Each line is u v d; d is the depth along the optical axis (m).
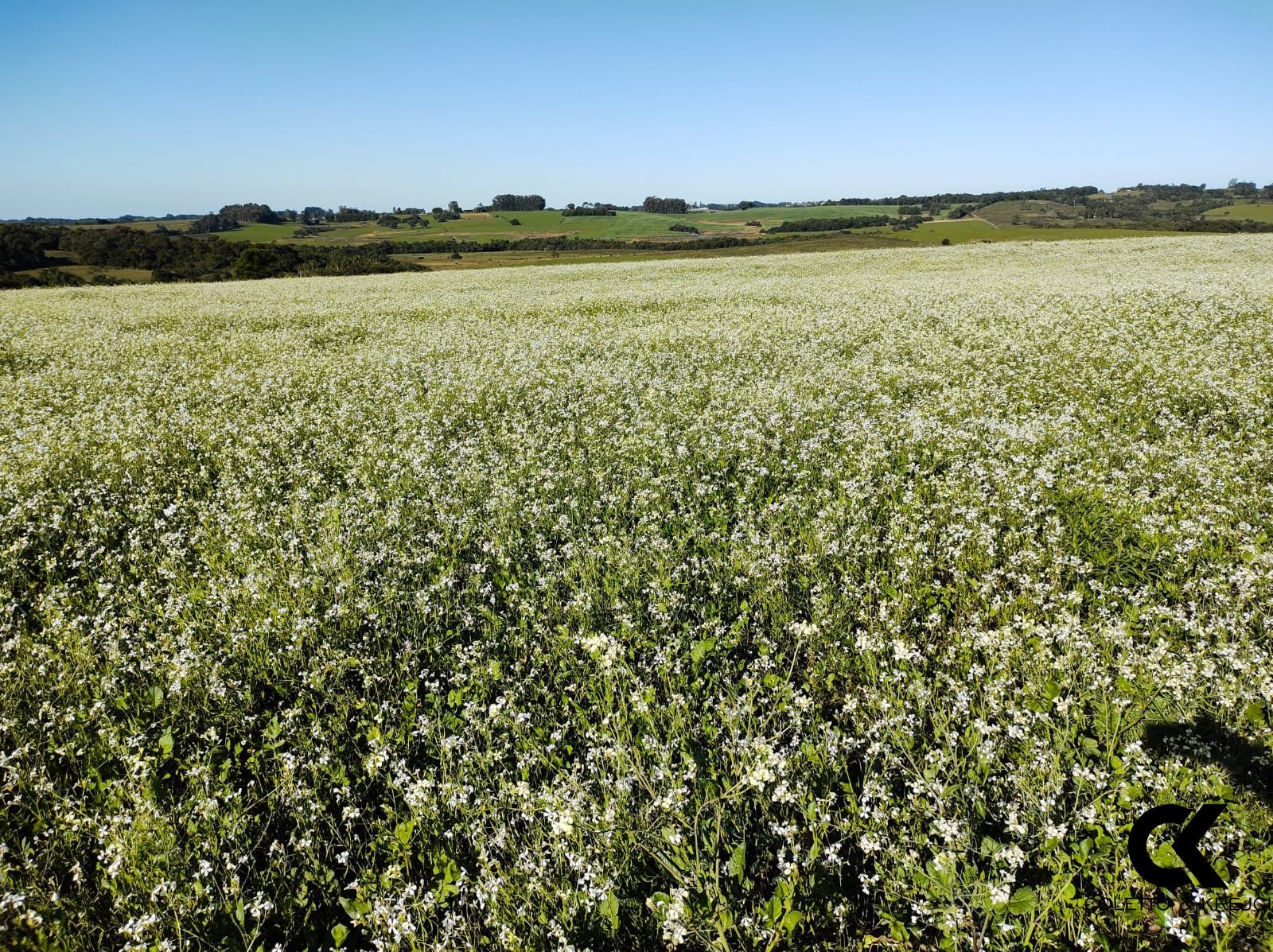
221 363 17.23
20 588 6.82
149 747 4.56
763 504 7.76
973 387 12.14
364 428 11.56
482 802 3.72
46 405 13.95
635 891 3.48
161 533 7.91
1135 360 13.00
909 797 3.64
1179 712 4.03
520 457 9.59
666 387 13.10
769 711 4.42
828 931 3.28
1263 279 23.36
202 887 3.35
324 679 5.07
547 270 46.75
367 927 3.37
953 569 6.09
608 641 4.72
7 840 3.84
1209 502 6.76
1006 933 3.03
